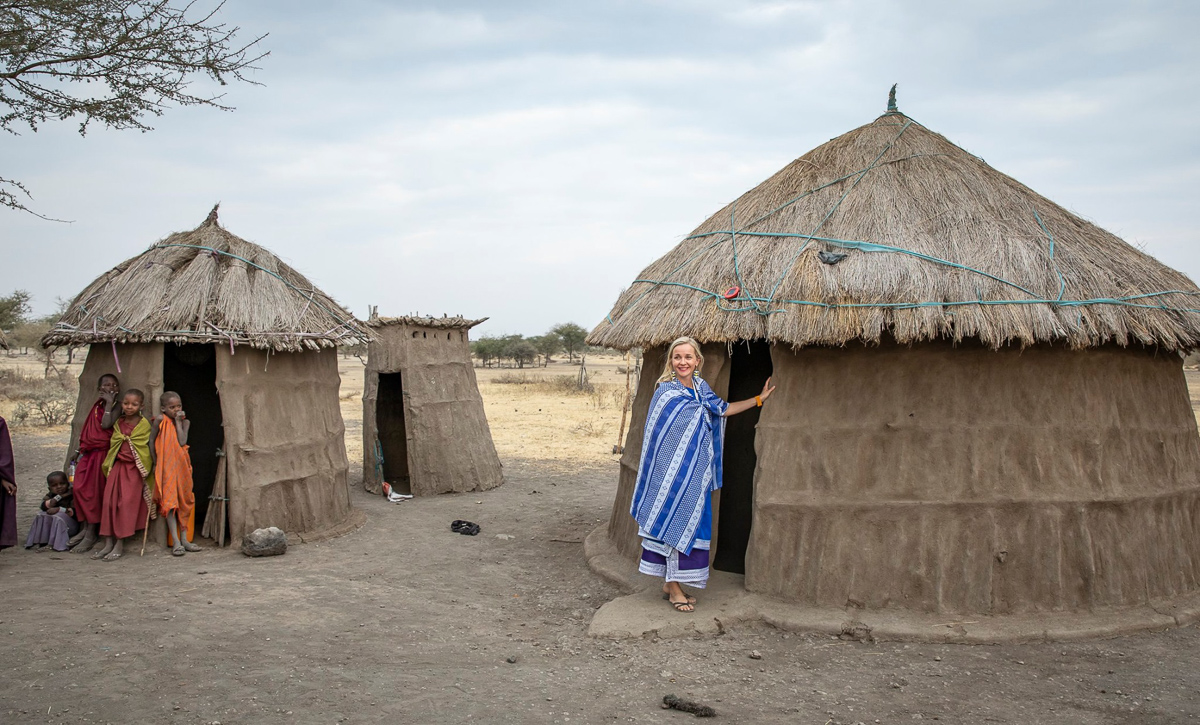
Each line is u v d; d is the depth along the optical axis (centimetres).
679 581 546
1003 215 621
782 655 494
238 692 413
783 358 589
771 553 578
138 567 677
